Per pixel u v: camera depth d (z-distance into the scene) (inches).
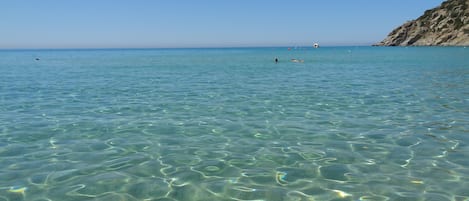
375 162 250.5
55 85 772.6
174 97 579.5
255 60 2074.3
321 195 198.2
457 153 266.1
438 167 237.9
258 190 205.9
